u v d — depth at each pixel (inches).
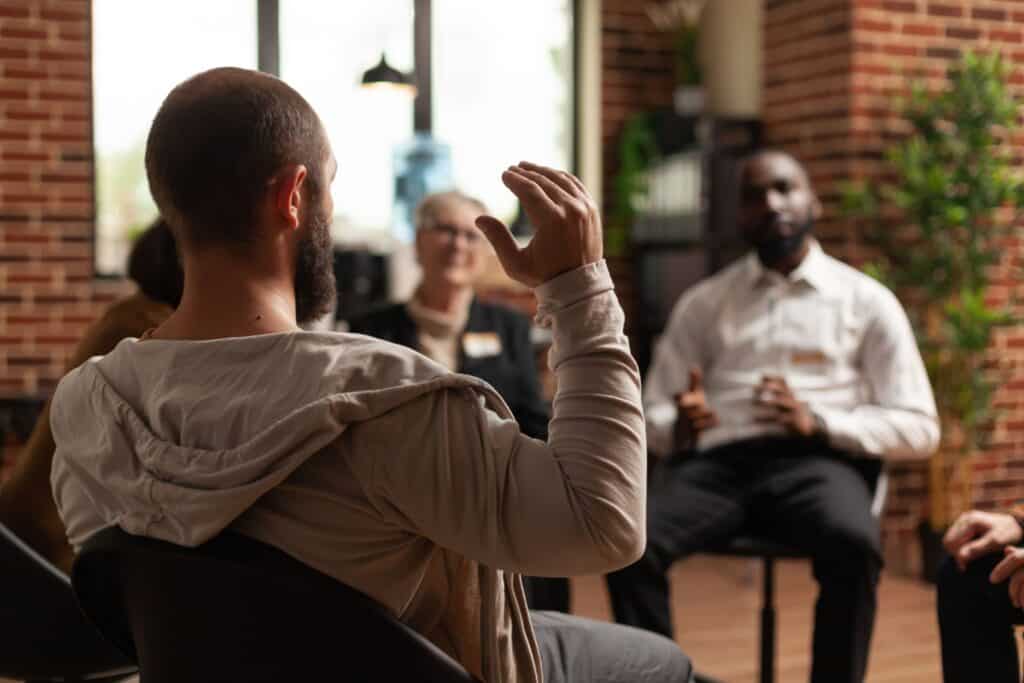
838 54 183.9
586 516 39.7
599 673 55.5
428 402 39.8
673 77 235.8
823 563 102.5
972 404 172.4
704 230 199.6
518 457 40.4
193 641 42.7
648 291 222.5
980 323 167.9
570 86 236.8
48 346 193.5
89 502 45.4
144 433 41.9
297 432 38.8
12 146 191.2
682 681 57.4
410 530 40.7
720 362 124.9
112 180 209.2
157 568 41.7
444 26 230.5
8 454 187.9
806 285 122.9
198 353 41.9
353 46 224.4
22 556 66.7
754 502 110.3
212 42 215.9
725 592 165.2
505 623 44.8
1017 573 68.0
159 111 43.3
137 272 78.5
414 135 228.7
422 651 40.8
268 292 43.4
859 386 120.6
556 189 42.8
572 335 42.3
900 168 178.7
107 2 208.4
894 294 177.3
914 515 185.3
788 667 129.3
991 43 188.5
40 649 68.2
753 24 214.4
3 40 190.2
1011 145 186.1
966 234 176.7
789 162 124.6
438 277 121.6
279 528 40.3
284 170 42.6
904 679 125.0
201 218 42.6
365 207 224.4
